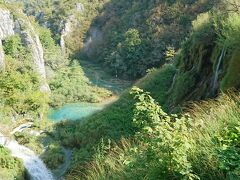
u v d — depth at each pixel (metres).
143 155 6.39
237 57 18.95
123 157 7.58
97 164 8.37
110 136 30.14
